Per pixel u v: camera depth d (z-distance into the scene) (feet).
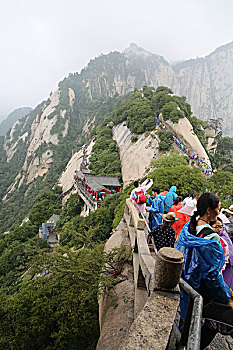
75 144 404.98
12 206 317.01
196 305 7.47
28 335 28.22
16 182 392.27
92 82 643.04
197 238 9.62
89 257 24.84
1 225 271.69
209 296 9.70
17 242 124.77
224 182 92.12
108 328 16.89
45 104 550.77
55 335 26.78
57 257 27.66
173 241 15.43
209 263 9.20
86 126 459.32
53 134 426.92
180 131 150.20
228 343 12.51
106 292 20.13
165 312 8.24
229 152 202.28
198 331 6.47
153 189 23.25
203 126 238.07
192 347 5.99
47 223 142.31
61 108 478.59
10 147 528.22
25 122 588.50
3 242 136.98
